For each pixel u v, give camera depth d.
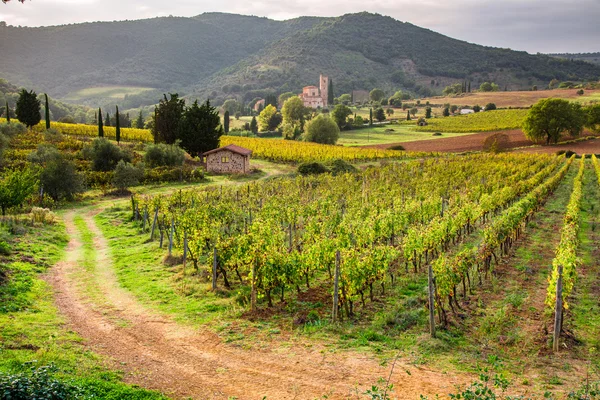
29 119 84.44
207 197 36.94
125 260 22.11
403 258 21.88
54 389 8.67
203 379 10.59
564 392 9.72
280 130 143.12
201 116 65.81
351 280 14.58
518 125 124.75
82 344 12.33
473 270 18.39
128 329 13.74
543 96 195.00
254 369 11.12
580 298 15.98
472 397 8.69
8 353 10.89
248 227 23.55
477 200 36.19
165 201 34.62
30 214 31.11
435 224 21.48
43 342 12.02
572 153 83.31
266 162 73.75
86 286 18.00
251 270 15.75
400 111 197.38
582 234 26.77
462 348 12.25
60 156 43.75
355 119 148.62
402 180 51.25
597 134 109.06
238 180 56.72
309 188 43.56
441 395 9.69
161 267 20.84
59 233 27.38
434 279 14.08
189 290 17.41
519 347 12.23
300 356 11.84
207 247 22.81
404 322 13.90
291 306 15.88
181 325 14.15
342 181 48.00
